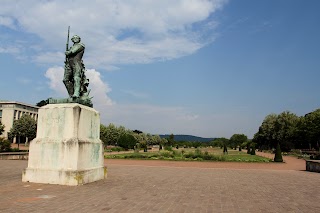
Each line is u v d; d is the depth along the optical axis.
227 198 10.48
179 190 12.09
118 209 8.09
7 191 10.48
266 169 26.89
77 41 14.18
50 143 12.48
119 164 30.00
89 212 7.65
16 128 70.56
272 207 9.06
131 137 82.62
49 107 13.02
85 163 12.84
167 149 77.06
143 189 11.94
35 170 12.48
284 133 87.62
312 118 71.62
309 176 19.77
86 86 14.57
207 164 33.59
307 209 8.85
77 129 12.63
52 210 7.73
